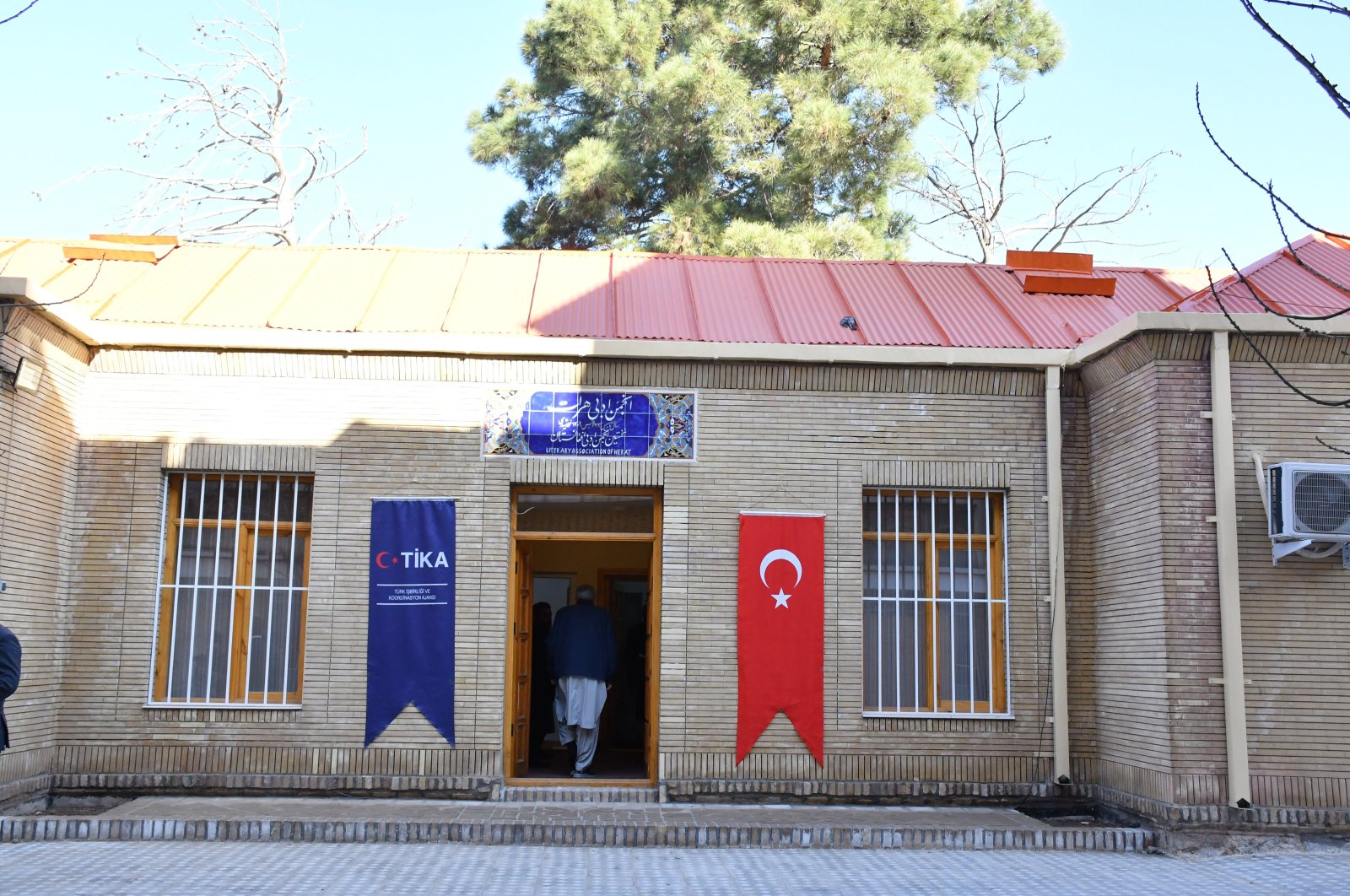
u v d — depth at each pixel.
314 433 10.84
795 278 13.13
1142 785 9.84
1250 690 9.49
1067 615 10.96
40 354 9.87
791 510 10.92
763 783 10.55
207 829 9.12
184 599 10.78
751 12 22.75
